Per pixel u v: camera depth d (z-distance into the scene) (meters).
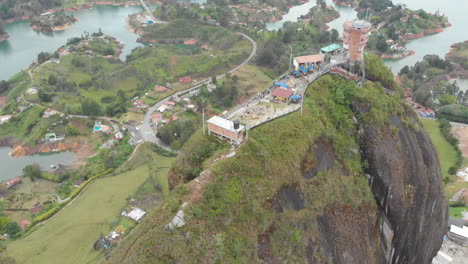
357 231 62.03
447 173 126.88
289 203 53.09
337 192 60.28
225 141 58.91
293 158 56.16
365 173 69.12
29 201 118.56
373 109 70.06
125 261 42.59
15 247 93.81
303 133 60.75
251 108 69.25
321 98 72.88
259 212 48.72
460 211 108.06
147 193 115.00
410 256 74.94
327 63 85.94
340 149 65.62
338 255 56.88
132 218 103.19
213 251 43.34
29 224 104.38
